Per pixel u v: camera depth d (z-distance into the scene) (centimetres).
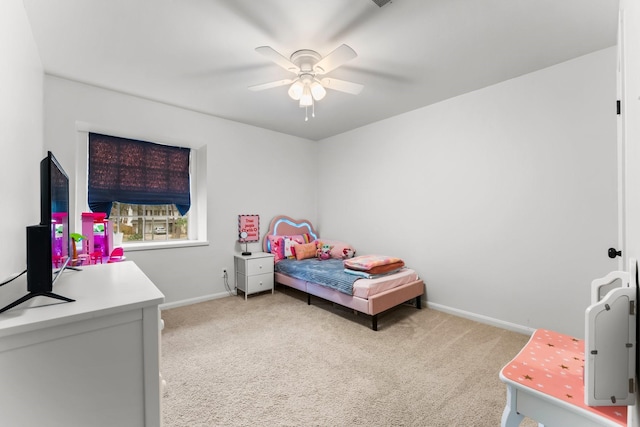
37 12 176
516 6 174
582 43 214
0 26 123
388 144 379
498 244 280
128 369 88
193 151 386
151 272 321
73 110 271
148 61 237
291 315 311
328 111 355
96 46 215
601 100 224
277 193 440
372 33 201
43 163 89
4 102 127
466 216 303
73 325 79
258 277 374
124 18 184
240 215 397
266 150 427
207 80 271
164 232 369
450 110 315
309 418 155
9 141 133
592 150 228
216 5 173
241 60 236
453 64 244
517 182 267
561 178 243
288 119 384
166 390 179
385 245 385
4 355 70
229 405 166
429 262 336
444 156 321
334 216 461
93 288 105
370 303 268
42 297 93
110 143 318
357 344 242
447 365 209
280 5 173
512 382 96
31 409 74
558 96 244
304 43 213
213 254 371
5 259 125
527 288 262
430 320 296
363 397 173
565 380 95
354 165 427
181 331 269
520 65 245
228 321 294
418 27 194
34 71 203
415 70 254
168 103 327
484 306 290
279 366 207
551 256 249
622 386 70
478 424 151
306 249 414
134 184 334
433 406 165
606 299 71
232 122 388
